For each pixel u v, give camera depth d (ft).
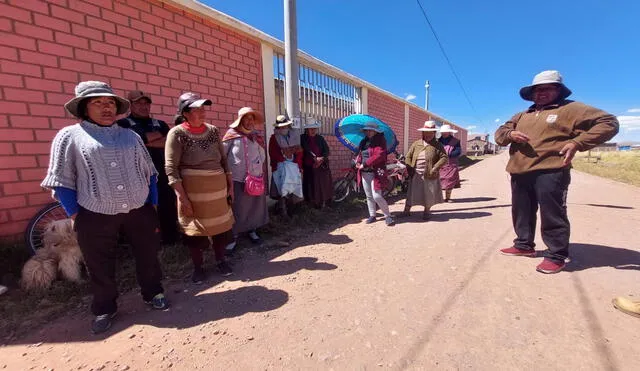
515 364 6.79
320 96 28.71
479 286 10.46
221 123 18.92
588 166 68.80
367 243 15.25
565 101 11.17
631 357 6.95
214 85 18.30
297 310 9.16
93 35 13.06
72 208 7.68
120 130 8.29
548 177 11.14
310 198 20.95
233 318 8.81
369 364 6.89
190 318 8.86
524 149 11.69
